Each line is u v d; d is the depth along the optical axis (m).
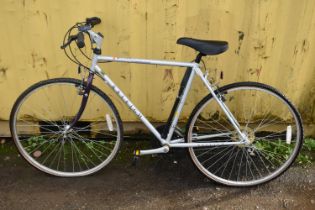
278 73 3.34
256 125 3.63
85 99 3.01
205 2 3.04
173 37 3.17
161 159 3.46
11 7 3.03
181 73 3.31
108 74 3.32
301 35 3.16
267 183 3.23
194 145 3.04
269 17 3.09
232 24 3.12
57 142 3.57
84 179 3.23
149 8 3.04
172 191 3.13
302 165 3.42
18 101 2.99
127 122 3.63
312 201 3.06
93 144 3.61
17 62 3.26
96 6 3.04
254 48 3.22
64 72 3.32
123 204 3.00
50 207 2.96
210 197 3.08
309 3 3.04
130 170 3.34
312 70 3.33
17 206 2.96
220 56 3.26
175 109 2.97
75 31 3.13
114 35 3.16
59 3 3.03
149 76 3.33
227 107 3.19
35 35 3.15
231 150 3.51
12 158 3.45
